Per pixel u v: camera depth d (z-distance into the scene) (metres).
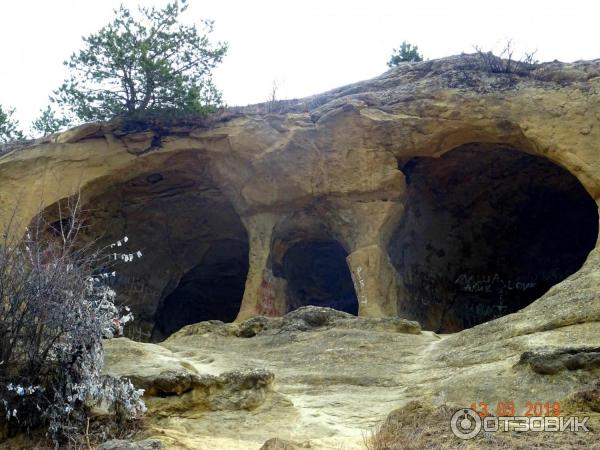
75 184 19.91
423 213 20.95
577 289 12.84
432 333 14.18
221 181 20.38
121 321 9.92
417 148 18.56
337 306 22.34
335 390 11.20
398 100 18.59
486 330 12.28
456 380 10.23
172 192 21.81
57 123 21.92
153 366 10.91
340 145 18.86
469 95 17.94
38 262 9.84
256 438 9.21
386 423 9.02
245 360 12.80
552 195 21.59
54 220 20.17
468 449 7.95
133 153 20.22
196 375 9.92
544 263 22.67
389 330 13.91
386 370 11.78
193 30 21.06
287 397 10.23
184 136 20.27
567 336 11.03
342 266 22.42
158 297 22.91
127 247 22.28
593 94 17.03
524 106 17.42
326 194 19.12
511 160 20.48
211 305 25.39
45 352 9.41
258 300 19.17
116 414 9.27
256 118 19.78
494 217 22.06
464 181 21.17
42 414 9.12
